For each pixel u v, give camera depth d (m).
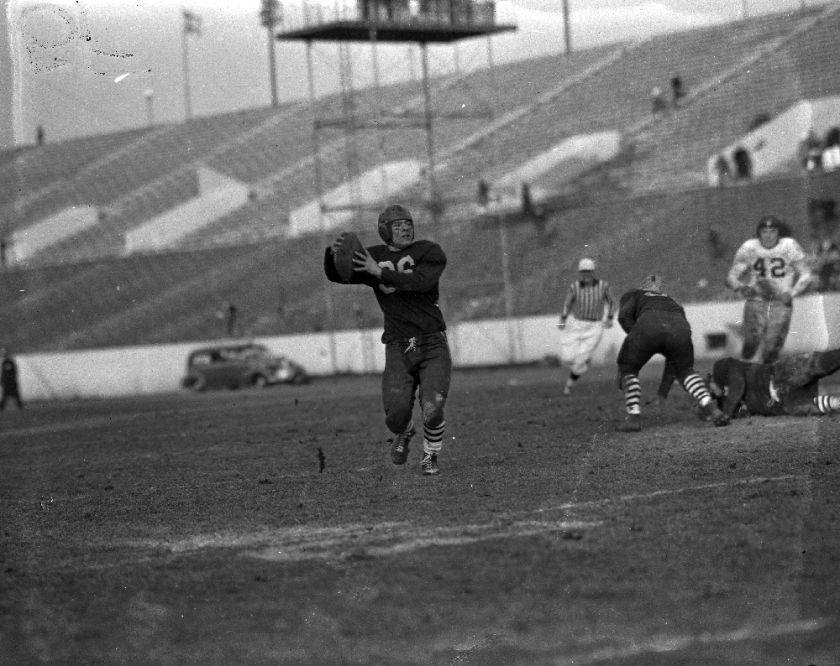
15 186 96.12
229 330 74.12
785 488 14.60
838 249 52.75
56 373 75.88
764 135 66.81
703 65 76.19
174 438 29.94
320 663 8.61
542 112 79.81
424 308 17.25
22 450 29.70
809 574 10.36
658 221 65.94
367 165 83.06
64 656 9.17
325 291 73.88
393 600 10.19
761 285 27.05
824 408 22.83
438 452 18.98
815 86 68.88
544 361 63.66
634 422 22.58
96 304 81.12
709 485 15.19
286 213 83.06
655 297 22.69
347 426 29.50
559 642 8.90
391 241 17.16
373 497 15.98
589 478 16.42
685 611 9.47
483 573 10.91
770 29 75.25
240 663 8.75
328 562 11.81
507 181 75.31
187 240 84.62
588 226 68.38
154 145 96.69
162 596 10.80
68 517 16.16
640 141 73.06
